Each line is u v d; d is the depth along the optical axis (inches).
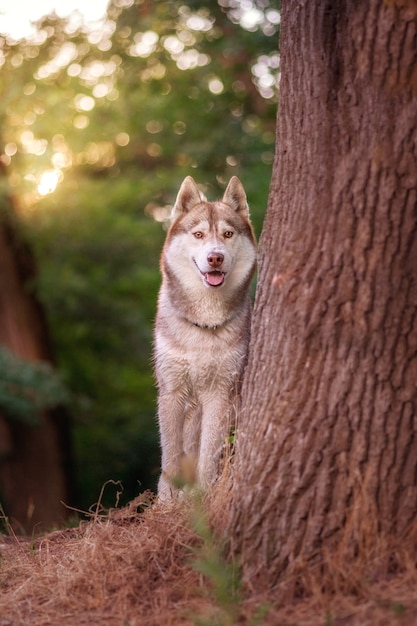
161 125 695.7
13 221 642.8
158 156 719.7
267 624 159.6
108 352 764.0
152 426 745.0
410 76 170.9
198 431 287.7
